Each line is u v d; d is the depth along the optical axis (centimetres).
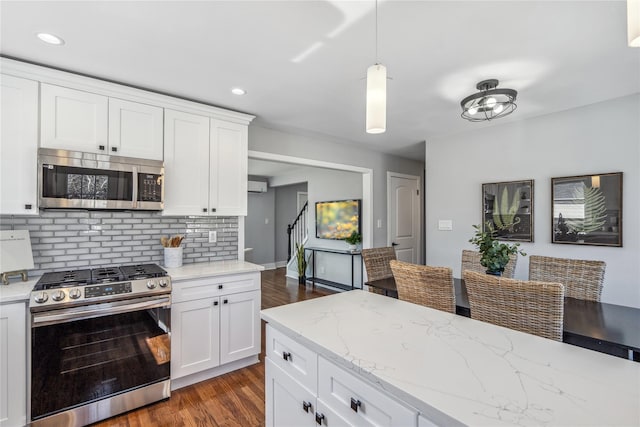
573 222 292
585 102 280
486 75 227
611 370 97
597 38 180
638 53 196
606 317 187
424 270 204
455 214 383
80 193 214
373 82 139
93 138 223
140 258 268
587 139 287
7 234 202
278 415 142
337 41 184
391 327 133
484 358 105
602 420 73
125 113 237
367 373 96
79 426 195
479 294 180
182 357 237
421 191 575
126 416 207
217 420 205
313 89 252
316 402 119
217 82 239
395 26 169
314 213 611
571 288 244
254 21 165
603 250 277
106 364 204
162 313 224
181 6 153
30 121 203
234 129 294
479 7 153
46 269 228
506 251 226
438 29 171
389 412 91
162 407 218
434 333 127
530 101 277
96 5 151
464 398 82
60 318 187
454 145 386
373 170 488
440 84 242
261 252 778
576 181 291
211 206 278
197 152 271
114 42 184
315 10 156
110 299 201
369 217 483
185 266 279
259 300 279
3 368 177
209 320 250
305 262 602
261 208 778
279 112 305
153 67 215
